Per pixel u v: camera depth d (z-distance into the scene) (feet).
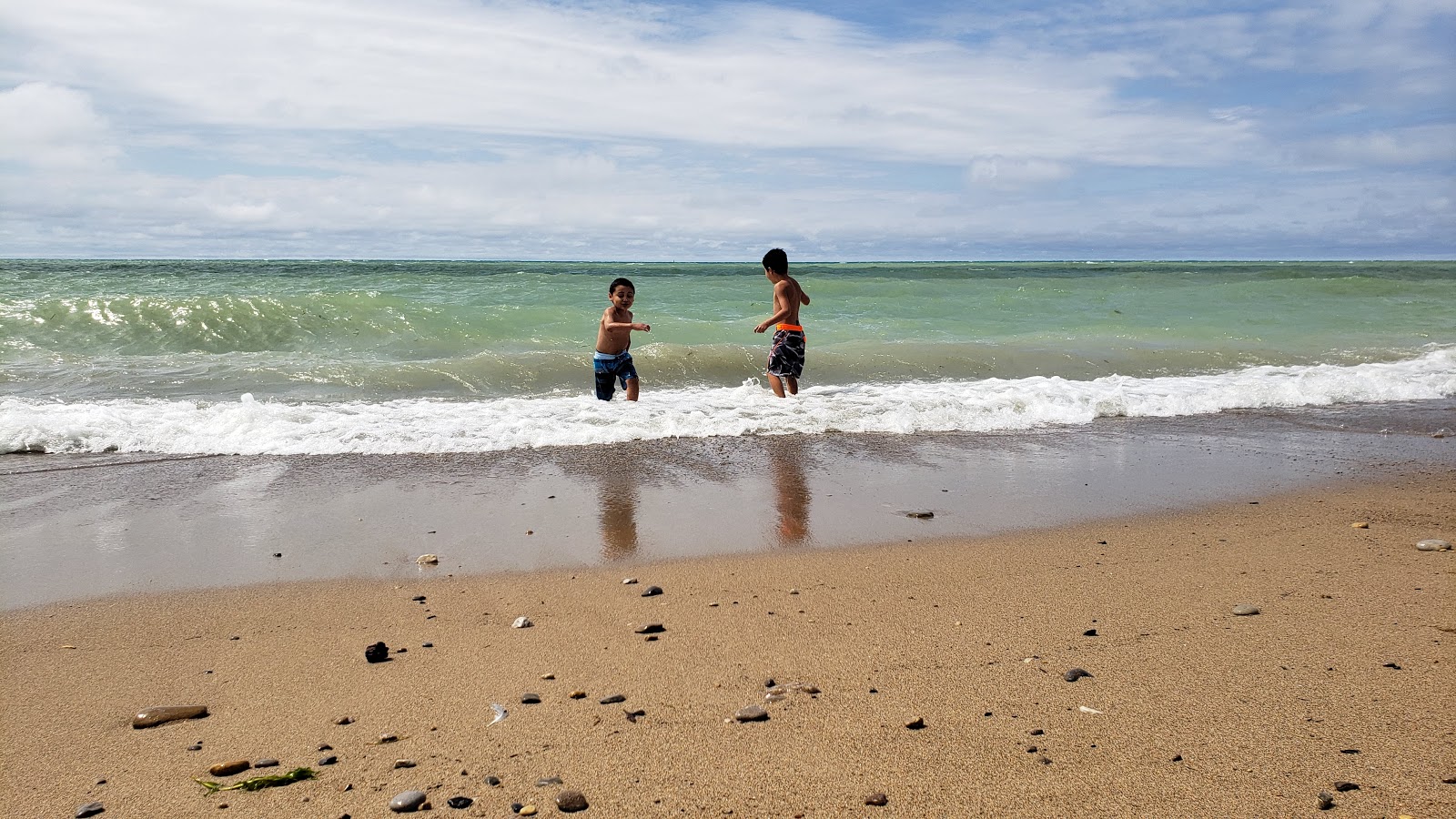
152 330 39.24
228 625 11.62
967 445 23.32
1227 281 73.67
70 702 9.44
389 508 17.24
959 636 11.13
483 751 8.34
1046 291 61.98
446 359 35.17
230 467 20.40
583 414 25.71
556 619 11.82
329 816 7.27
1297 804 7.30
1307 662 10.18
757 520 16.56
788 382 30.30
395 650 10.80
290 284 64.44
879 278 81.20
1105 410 28.04
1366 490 18.89
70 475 19.45
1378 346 42.50
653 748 8.36
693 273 102.42
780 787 7.69
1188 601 12.39
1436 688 9.44
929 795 7.54
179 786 7.74
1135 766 7.95
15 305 39.34
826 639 11.07
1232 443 23.73
